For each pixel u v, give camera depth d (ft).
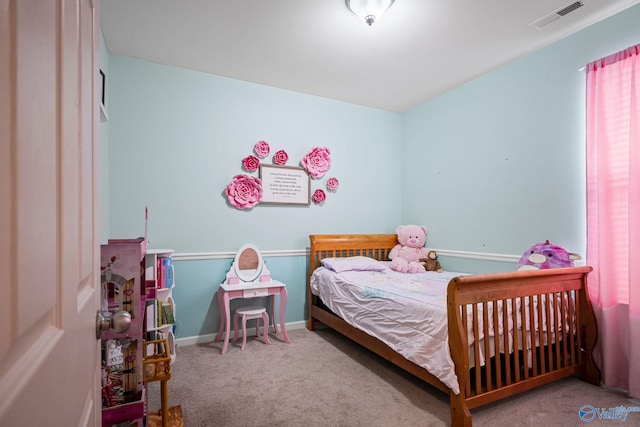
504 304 6.25
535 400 6.49
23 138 1.18
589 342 7.23
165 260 8.39
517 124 9.23
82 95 2.06
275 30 7.89
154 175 9.54
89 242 2.25
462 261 10.82
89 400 2.24
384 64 9.55
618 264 7.03
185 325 9.84
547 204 8.51
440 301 6.70
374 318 7.86
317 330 11.23
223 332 10.16
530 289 6.58
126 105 9.25
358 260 10.92
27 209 1.21
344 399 6.62
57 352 1.51
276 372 7.86
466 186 10.74
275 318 10.52
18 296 1.12
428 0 6.72
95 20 2.52
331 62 9.47
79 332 1.92
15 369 1.10
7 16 1.06
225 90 10.48
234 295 9.38
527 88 8.98
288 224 11.37
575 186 7.95
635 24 6.91
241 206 10.52
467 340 5.67
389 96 11.94
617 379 6.96
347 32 7.95
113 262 3.93
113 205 9.05
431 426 5.73
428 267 11.27
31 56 1.24
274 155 11.16
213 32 8.02
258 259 10.53
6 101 1.06
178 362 8.45
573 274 7.23
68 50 1.73
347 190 12.48
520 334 6.57
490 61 9.35
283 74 10.26
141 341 3.97
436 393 6.87
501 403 6.37
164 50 8.91
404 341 6.83
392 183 13.44
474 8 6.98
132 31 7.99
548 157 8.49
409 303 6.89
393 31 7.88
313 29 7.84
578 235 7.90
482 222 10.19
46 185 1.41
